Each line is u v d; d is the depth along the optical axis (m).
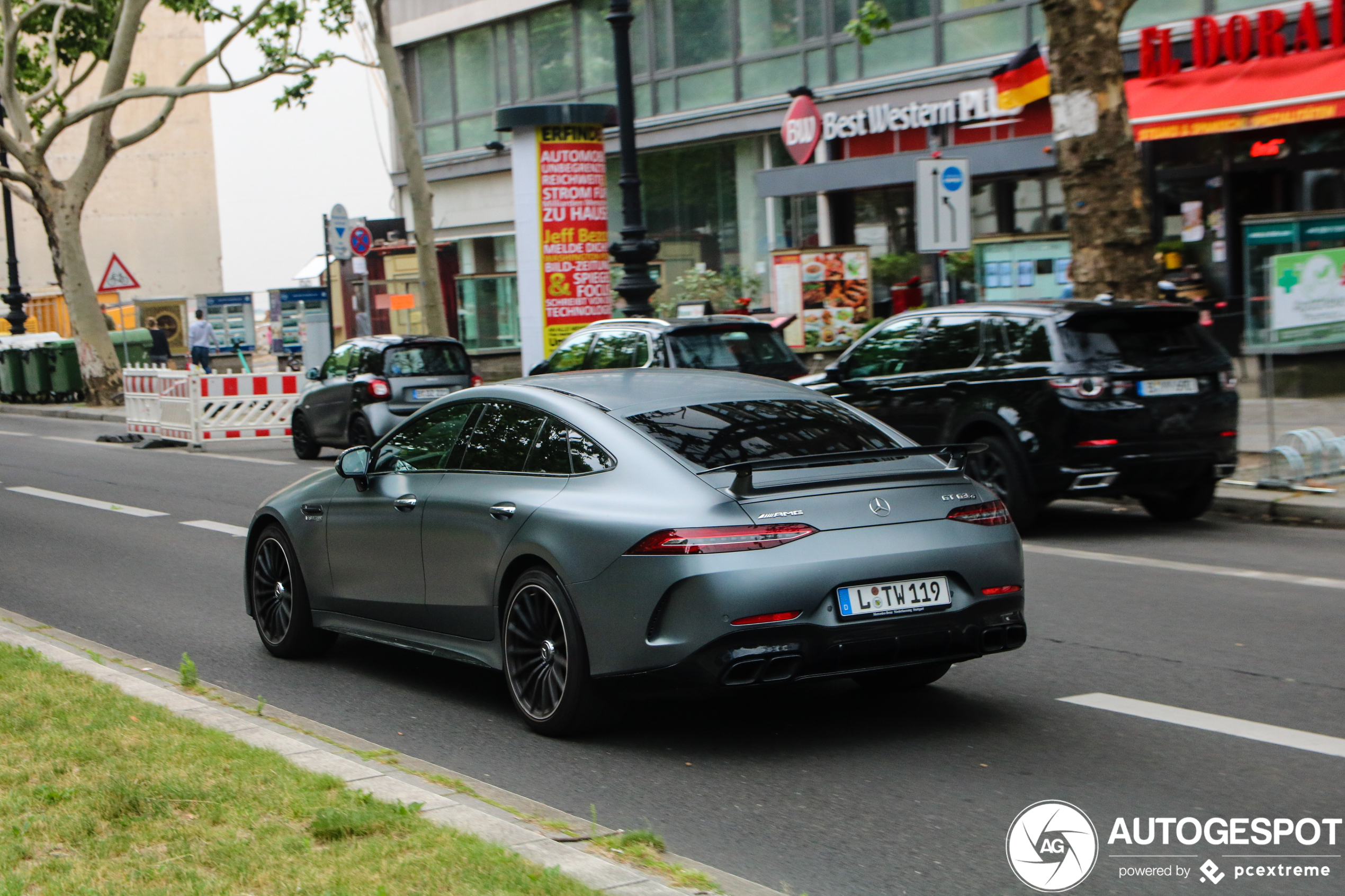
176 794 4.91
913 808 5.14
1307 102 17.55
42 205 32.62
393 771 5.48
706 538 5.51
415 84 36.50
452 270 33.69
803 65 26.38
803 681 5.61
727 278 28.42
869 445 6.29
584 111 23.30
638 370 7.14
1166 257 20.50
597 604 5.80
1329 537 10.95
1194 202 20.34
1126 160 14.27
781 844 4.82
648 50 29.66
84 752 5.45
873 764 5.69
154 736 5.70
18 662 7.15
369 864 4.20
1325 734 5.91
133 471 19.12
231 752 5.45
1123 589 9.16
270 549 8.16
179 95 29.72
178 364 46.34
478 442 6.82
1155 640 7.71
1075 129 14.33
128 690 6.56
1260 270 13.24
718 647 5.46
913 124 23.97
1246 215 19.73
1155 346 11.19
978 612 5.84
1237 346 19.66
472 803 5.00
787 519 5.59
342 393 19.34
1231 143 19.77
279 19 28.08
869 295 22.56
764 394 6.62
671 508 5.66
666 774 5.66
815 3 25.92
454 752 6.10
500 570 6.33
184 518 14.20
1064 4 14.19
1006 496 11.29
